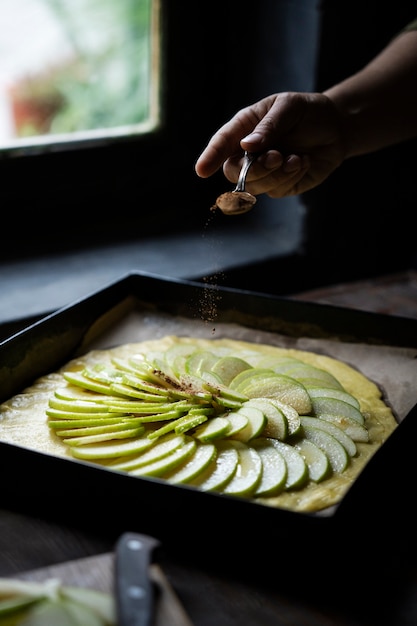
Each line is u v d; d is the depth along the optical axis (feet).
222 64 4.26
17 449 2.31
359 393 2.92
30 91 3.94
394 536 2.35
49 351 3.03
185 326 3.31
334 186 4.18
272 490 2.39
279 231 4.30
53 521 2.34
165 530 2.25
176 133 4.29
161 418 2.60
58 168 4.05
